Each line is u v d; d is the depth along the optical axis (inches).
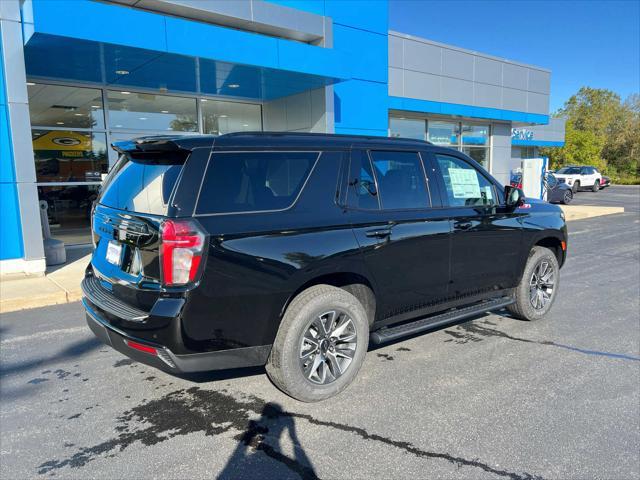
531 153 1418.6
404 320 169.8
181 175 122.9
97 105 438.0
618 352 181.3
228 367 128.3
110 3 354.3
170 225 116.6
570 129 1999.3
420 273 164.6
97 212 150.7
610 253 404.2
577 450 117.0
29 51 323.9
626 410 136.6
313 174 144.4
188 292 117.0
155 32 324.5
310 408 139.6
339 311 143.3
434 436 124.0
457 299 182.1
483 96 757.3
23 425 132.0
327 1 486.9
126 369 169.6
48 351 187.8
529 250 205.5
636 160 2322.8
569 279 306.3
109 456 116.6
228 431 127.7
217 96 503.2
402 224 157.9
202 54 345.1
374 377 159.9
